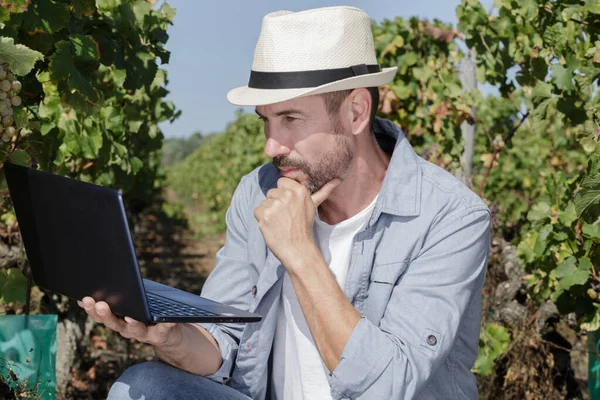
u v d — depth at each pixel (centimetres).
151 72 364
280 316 229
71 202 180
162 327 195
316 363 221
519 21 482
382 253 214
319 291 195
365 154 217
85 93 274
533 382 429
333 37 204
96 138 386
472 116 559
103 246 174
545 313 444
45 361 257
